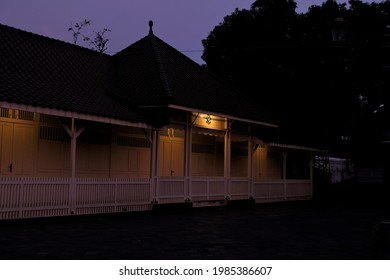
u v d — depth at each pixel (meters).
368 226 17.45
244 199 24.89
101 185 16.77
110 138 19.64
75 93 16.88
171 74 21.73
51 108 14.30
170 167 22.91
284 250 11.45
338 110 33.09
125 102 18.61
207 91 23.11
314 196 31.97
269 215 21.06
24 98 13.77
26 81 15.47
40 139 16.88
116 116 16.52
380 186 31.50
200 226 15.93
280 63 33.84
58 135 17.52
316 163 36.88
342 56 32.31
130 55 23.00
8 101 13.14
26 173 16.36
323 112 33.22
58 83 17.02
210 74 26.36
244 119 23.09
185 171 21.08
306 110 33.56
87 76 19.31
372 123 32.62
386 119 11.60
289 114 33.91
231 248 11.55
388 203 11.75
